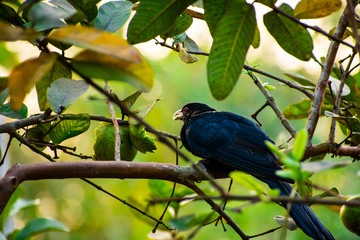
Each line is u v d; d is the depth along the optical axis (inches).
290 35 210.1
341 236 601.6
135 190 843.4
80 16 208.2
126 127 262.2
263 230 622.2
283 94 768.3
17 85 133.3
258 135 322.0
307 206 252.5
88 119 249.6
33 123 252.2
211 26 203.6
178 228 246.2
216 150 314.7
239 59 183.8
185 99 770.8
